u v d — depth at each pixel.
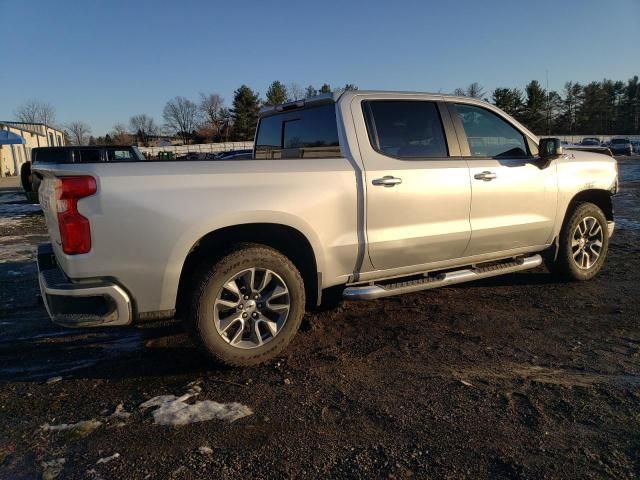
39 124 55.88
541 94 67.25
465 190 4.47
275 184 3.59
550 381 3.32
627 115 81.25
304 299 3.76
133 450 2.62
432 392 3.20
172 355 3.93
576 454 2.54
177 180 3.29
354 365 3.64
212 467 2.47
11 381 3.51
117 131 90.19
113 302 3.19
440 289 5.54
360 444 2.65
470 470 2.43
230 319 3.51
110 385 3.42
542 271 6.18
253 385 3.35
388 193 4.05
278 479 2.38
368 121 4.17
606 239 5.74
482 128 4.79
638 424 2.79
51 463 2.53
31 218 13.30
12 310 5.15
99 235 3.10
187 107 86.25
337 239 3.88
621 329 4.26
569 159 5.37
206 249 3.59
